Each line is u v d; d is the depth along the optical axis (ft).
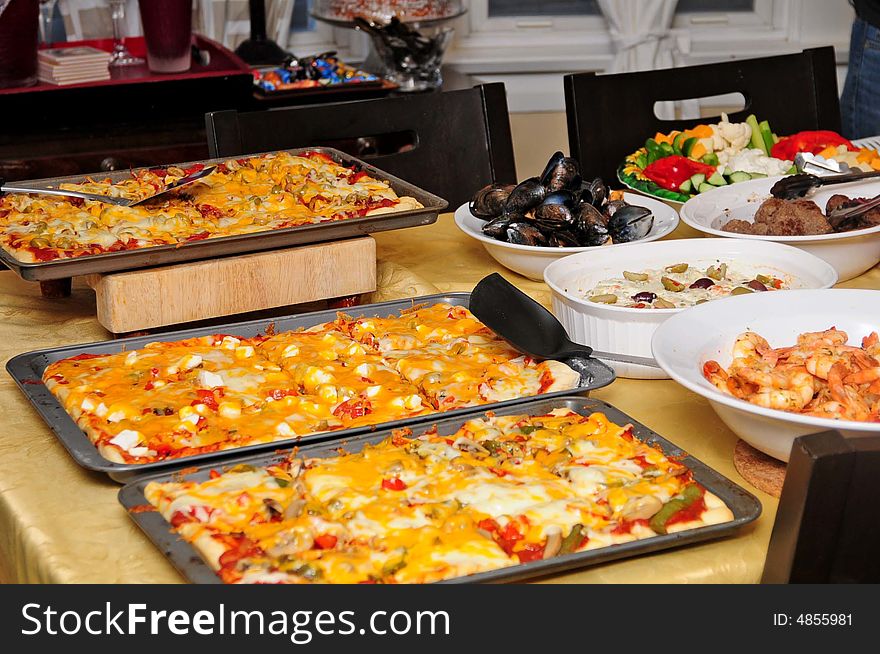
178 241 5.25
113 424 3.90
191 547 3.15
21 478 3.81
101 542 3.42
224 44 12.68
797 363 3.88
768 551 3.05
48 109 9.26
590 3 13.65
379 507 3.24
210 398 4.09
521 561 3.10
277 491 3.40
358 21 10.93
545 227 5.61
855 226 5.70
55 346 5.13
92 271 4.94
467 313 5.01
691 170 6.93
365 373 4.29
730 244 5.14
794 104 8.43
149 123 9.64
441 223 6.88
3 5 8.96
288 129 7.24
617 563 3.20
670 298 4.73
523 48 13.55
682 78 8.13
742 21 13.70
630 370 4.54
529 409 3.98
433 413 3.90
